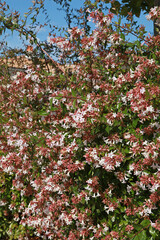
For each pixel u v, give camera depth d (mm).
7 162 3041
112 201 2408
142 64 2352
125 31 2541
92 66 2852
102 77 2826
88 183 2406
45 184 2971
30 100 3098
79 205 2643
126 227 2277
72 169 2484
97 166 2303
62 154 2547
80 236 2693
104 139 2422
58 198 2951
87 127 2420
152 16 2414
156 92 2062
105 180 2514
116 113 2438
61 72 3457
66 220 2658
